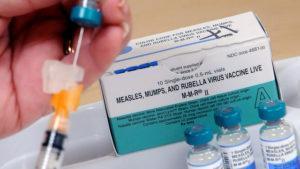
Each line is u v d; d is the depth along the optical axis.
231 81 0.40
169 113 0.40
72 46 0.36
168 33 0.42
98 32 0.33
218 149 0.40
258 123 0.41
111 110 0.40
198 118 0.40
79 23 0.31
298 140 0.40
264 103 0.39
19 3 0.35
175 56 0.39
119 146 0.41
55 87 0.30
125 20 0.33
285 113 0.39
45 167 0.29
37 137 0.44
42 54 0.38
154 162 0.41
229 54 0.39
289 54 0.46
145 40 0.41
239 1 0.52
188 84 0.40
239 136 0.39
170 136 0.41
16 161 0.44
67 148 0.45
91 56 0.35
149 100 0.40
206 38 0.40
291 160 0.39
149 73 0.39
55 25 0.38
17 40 0.38
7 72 0.38
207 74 0.40
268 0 0.52
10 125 0.39
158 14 0.52
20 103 0.38
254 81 0.40
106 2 0.32
